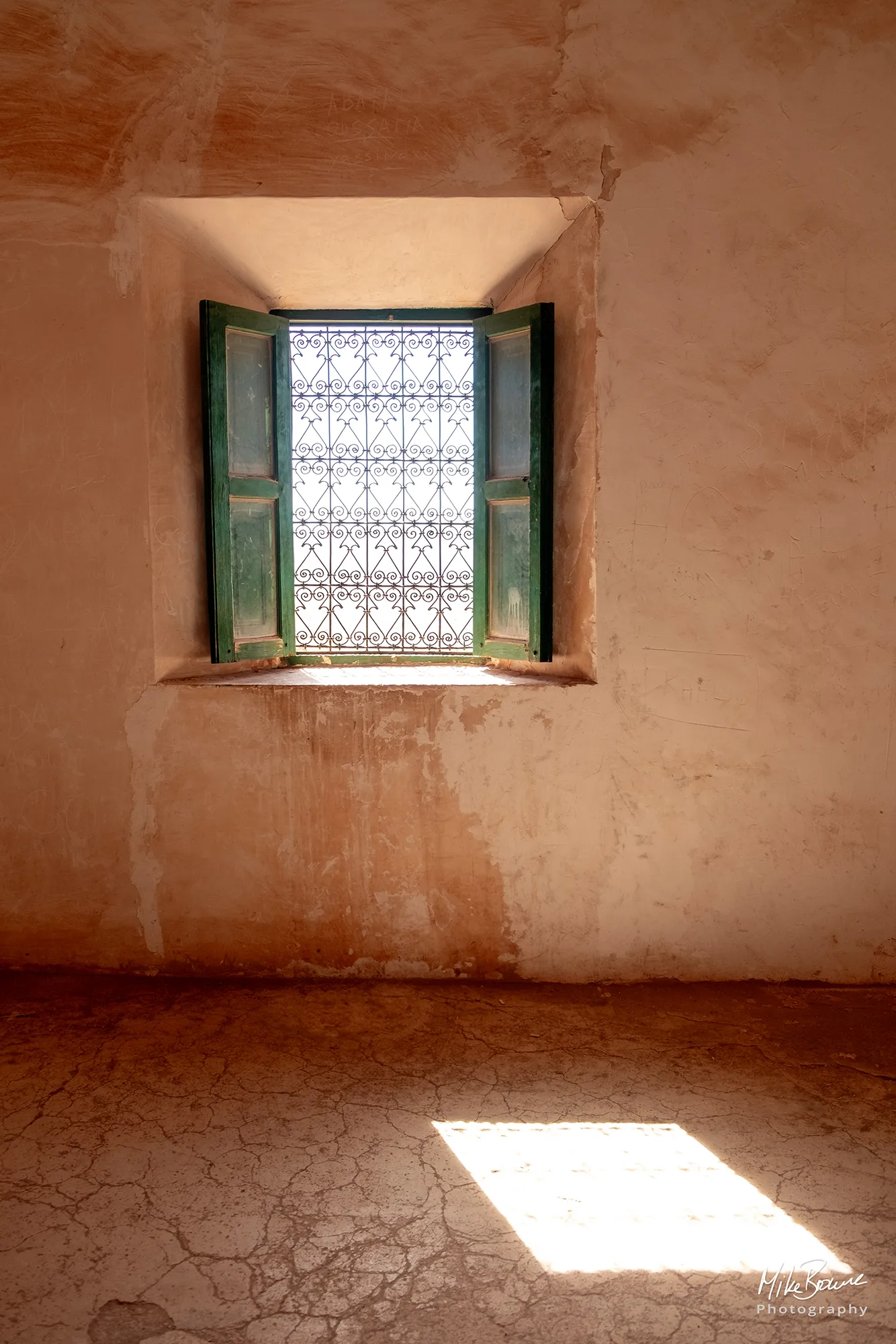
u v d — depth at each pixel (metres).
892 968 3.69
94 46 3.45
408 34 3.43
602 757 3.64
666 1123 2.79
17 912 3.78
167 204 3.55
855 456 3.53
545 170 3.46
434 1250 2.28
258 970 3.77
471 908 3.72
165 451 3.71
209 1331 2.04
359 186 3.49
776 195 3.45
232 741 3.68
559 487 3.81
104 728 3.69
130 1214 2.40
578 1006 3.53
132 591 3.63
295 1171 2.57
